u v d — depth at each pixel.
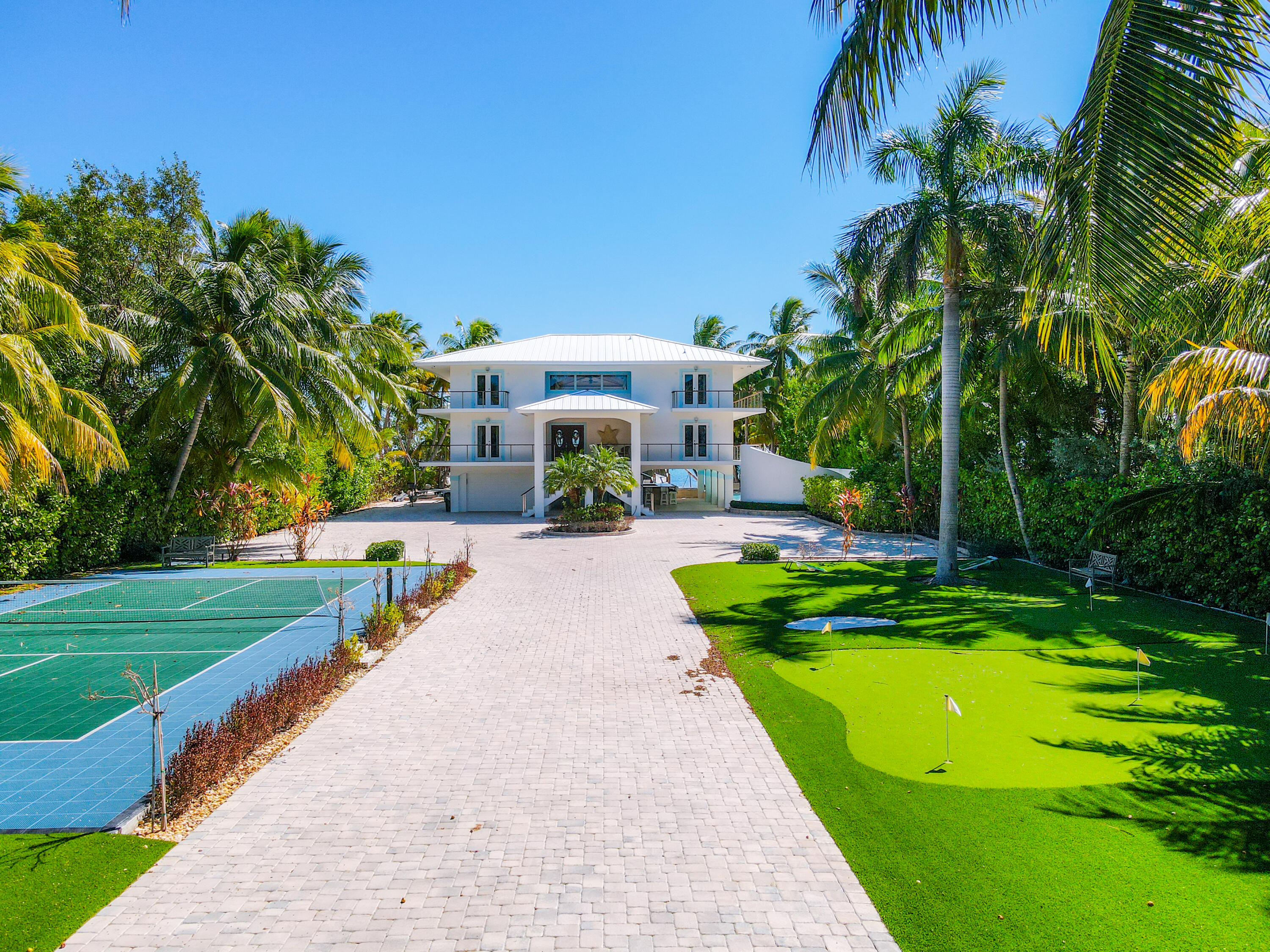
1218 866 4.93
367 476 40.28
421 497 50.03
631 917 4.51
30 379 12.87
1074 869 4.93
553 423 37.03
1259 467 10.41
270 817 5.88
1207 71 4.10
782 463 37.94
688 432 37.38
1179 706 8.17
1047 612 13.19
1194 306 7.70
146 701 7.16
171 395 19.39
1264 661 9.84
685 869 5.07
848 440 35.69
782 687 9.20
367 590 16.58
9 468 12.95
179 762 6.26
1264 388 8.30
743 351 48.78
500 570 19.16
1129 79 4.26
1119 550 15.82
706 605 14.35
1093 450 17.62
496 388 36.84
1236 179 4.46
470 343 52.06
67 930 4.37
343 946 4.24
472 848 5.38
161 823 5.73
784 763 6.89
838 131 6.66
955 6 5.84
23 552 17.00
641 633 12.22
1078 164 4.52
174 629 12.74
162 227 24.11
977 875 4.88
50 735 7.77
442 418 45.22
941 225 15.39
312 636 12.27
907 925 4.38
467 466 36.25
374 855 5.29
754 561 19.97
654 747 7.35
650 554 21.97
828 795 6.18
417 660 10.59
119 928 4.40
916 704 8.45
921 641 11.30
